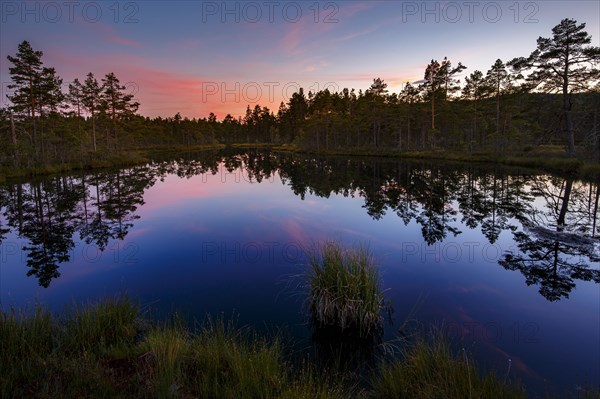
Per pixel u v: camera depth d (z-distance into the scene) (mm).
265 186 25125
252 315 5730
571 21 25891
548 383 3877
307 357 4473
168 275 7824
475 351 4551
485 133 49781
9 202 18469
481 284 7105
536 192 18688
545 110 40062
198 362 3848
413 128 58719
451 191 20328
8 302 6320
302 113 99312
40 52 32031
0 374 3256
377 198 19016
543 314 5734
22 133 33938
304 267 8227
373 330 5172
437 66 45000
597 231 11133
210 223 13539
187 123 110500
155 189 23766
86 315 4762
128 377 3508
